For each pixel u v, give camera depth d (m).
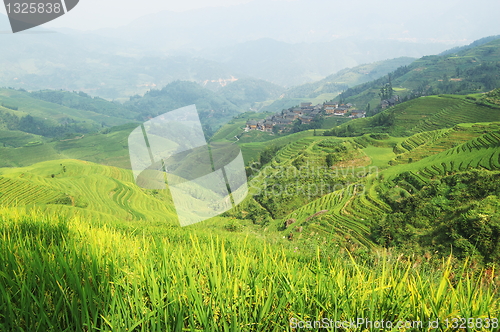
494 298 1.42
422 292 1.50
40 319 1.36
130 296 1.60
